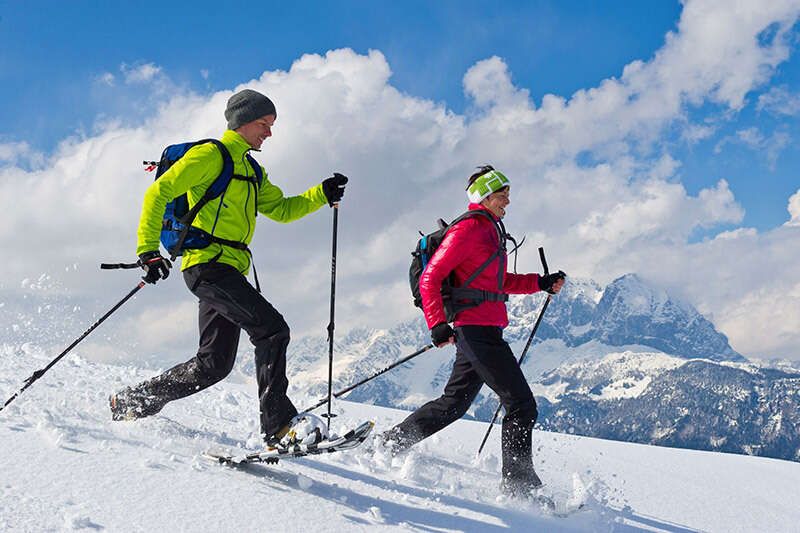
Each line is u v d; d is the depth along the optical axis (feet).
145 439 11.26
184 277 11.87
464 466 14.66
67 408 12.40
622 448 21.72
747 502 16.19
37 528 7.32
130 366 19.20
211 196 11.59
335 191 13.11
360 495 10.56
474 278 13.02
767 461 24.07
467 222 12.93
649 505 14.20
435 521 10.18
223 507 8.92
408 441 13.91
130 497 8.64
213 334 12.19
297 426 10.60
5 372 15.65
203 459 10.77
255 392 21.62
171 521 8.22
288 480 10.52
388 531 9.41
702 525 13.42
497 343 13.07
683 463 20.38
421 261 13.62
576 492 13.01
